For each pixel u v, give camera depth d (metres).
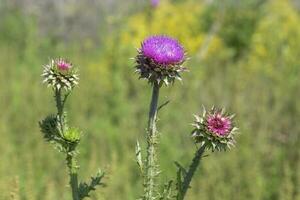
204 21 17.28
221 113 4.73
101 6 20.03
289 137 11.06
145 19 16.78
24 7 21.05
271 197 9.50
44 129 4.66
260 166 9.92
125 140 11.16
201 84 13.81
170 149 10.52
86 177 8.75
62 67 4.74
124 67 14.63
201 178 9.24
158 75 4.57
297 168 9.43
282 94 12.99
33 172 9.19
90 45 19.00
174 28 16.72
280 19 17.11
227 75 14.50
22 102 12.91
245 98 12.54
